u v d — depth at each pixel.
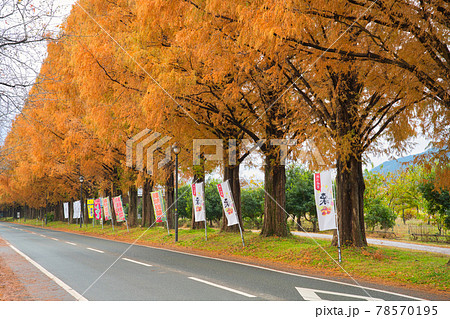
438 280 9.23
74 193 47.84
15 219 96.50
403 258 12.26
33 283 9.56
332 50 8.90
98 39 14.59
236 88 11.43
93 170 32.31
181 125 16.09
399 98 12.07
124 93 14.76
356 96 13.00
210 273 10.84
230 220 17.08
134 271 11.30
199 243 19.27
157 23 11.50
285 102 14.02
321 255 12.96
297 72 12.06
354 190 13.84
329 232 33.25
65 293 8.27
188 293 8.05
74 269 11.89
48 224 60.41
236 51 10.08
